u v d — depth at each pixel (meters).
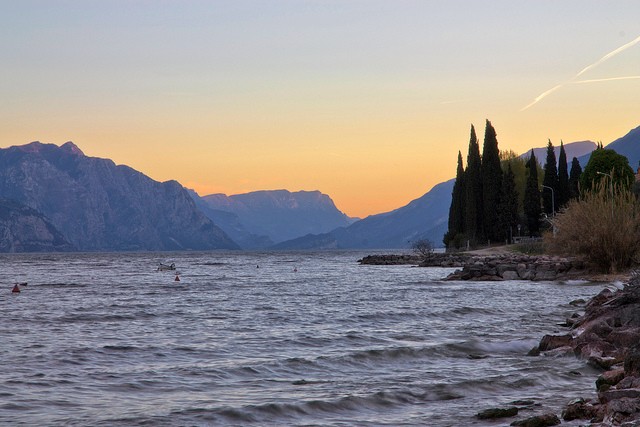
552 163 128.12
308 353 24.81
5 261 198.62
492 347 25.98
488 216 123.25
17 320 35.31
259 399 17.70
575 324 29.22
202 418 15.79
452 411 16.67
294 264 154.12
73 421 15.43
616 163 120.62
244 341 27.62
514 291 54.06
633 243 60.25
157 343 26.95
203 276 92.94
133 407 16.78
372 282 71.81
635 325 26.91
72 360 22.95
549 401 17.53
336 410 16.77
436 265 109.50
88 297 53.53
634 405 14.52
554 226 67.56
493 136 123.56
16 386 18.80
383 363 23.02
